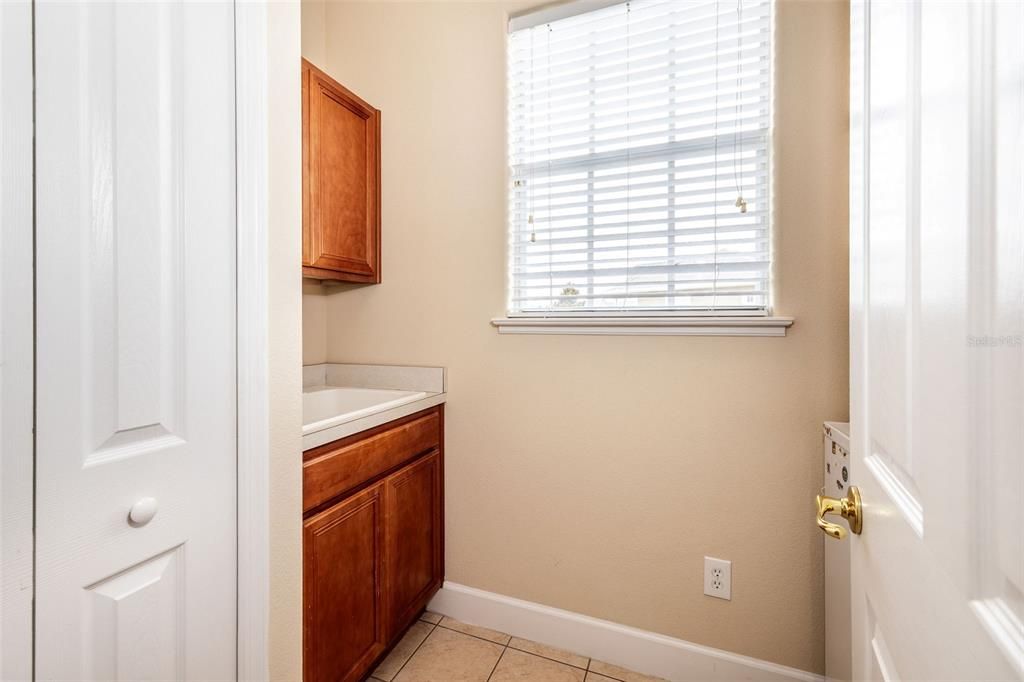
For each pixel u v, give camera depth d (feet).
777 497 4.52
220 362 2.83
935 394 1.32
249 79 2.96
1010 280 0.98
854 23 2.17
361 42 6.36
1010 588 0.98
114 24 2.30
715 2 4.70
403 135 6.13
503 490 5.64
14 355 1.97
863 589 2.11
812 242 4.39
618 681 4.81
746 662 4.60
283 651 3.25
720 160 4.76
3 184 1.93
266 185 3.07
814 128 4.36
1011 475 0.98
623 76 5.08
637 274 5.11
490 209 5.71
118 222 2.32
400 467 5.10
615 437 5.11
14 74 1.95
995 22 1.01
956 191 1.18
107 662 2.30
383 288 6.27
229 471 2.89
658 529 4.95
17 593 1.99
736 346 4.64
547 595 5.42
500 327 5.60
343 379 6.49
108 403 2.29
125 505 2.36
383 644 4.72
